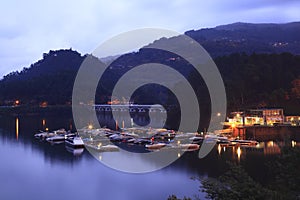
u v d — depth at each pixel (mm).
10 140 85000
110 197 39344
